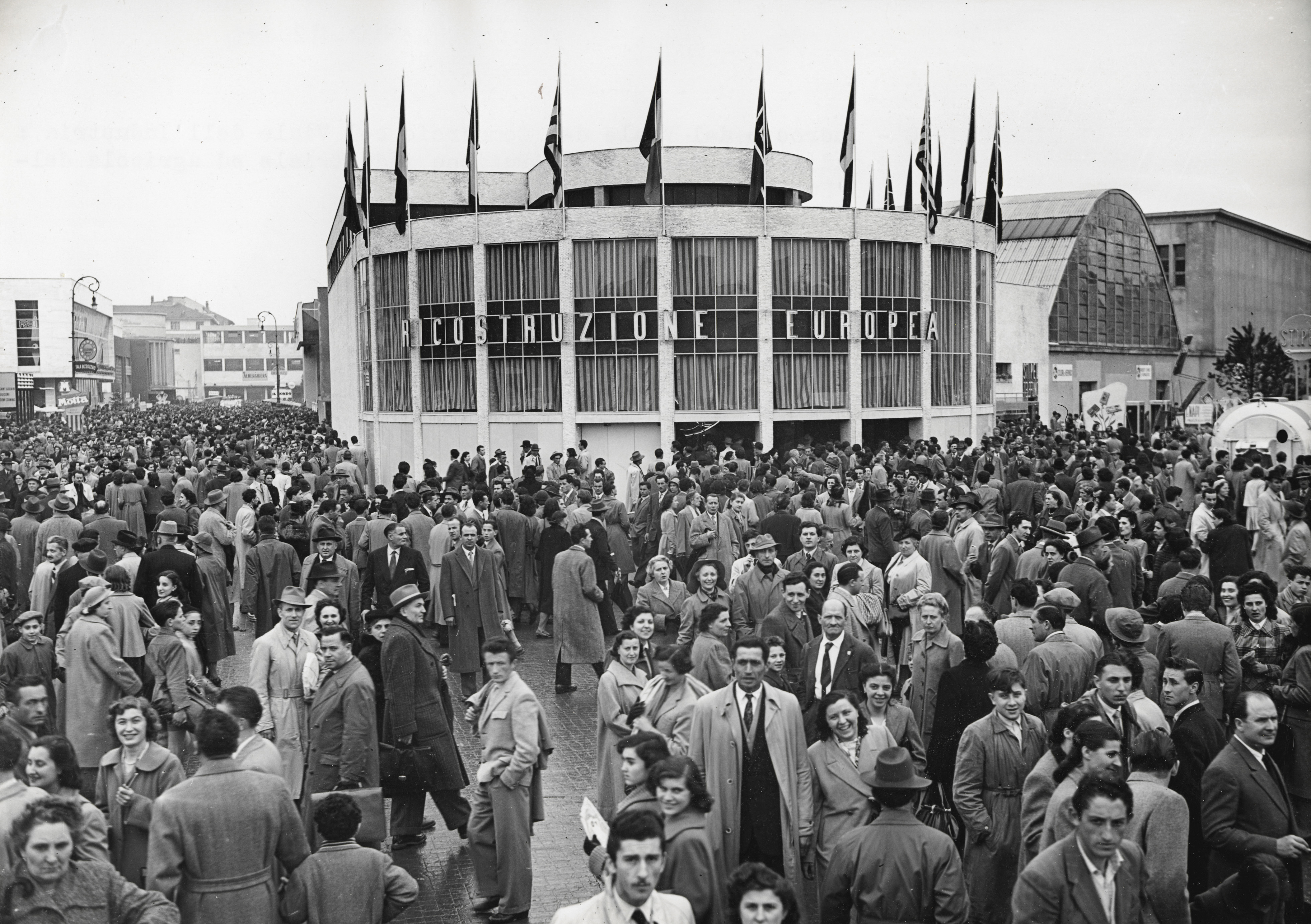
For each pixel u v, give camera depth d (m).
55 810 5.16
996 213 38.78
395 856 8.94
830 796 6.92
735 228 32.38
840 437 35.03
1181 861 5.71
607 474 20.19
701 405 32.69
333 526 15.56
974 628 7.64
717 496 16.03
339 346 50.38
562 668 13.72
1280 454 22.62
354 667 8.13
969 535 13.42
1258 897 5.86
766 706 6.91
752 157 34.91
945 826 7.68
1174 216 68.06
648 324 32.44
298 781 8.79
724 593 10.38
